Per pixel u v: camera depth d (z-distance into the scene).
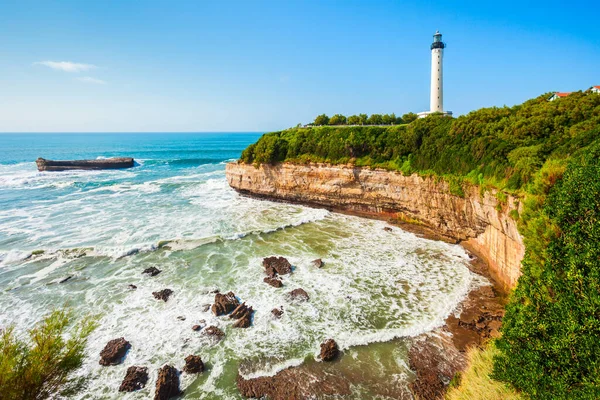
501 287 19.23
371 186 33.91
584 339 7.99
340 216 35.50
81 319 16.20
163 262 22.75
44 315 16.53
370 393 11.77
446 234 27.61
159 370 12.76
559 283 9.59
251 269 21.69
